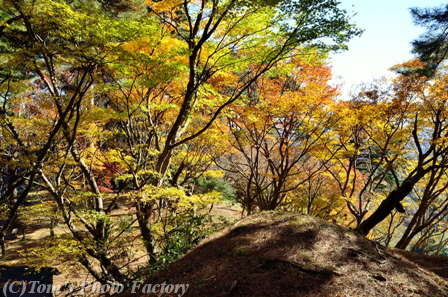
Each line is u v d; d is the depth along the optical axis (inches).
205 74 358.6
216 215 544.7
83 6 247.0
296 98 361.1
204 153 510.9
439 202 622.2
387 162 451.5
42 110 388.2
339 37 249.0
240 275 141.9
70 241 284.8
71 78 434.6
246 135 449.4
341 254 159.9
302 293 128.5
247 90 494.9
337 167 586.2
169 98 476.1
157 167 358.9
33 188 468.1
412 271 155.3
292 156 513.0
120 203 733.3
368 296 129.0
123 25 255.1
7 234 607.5
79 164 350.6
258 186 471.8
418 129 445.1
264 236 177.0
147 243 332.2
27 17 244.2
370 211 661.3
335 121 406.0
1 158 307.7
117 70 336.5
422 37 310.8
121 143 455.5
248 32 316.8
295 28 258.8
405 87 379.9
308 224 189.8
